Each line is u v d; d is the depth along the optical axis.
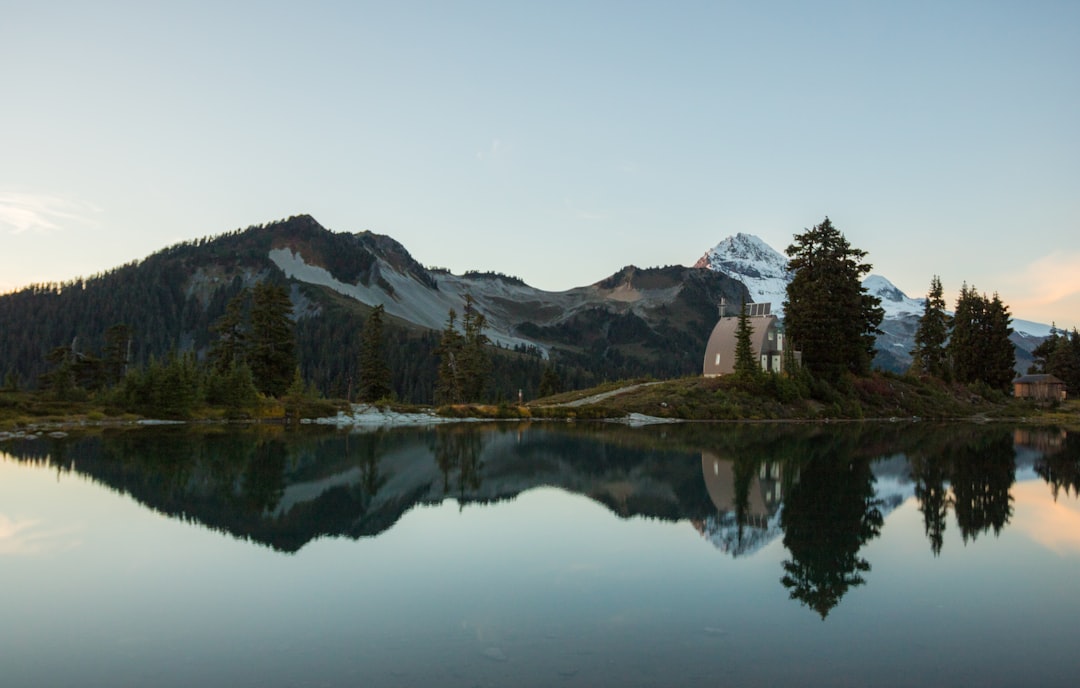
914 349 122.25
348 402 87.44
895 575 17.48
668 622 13.86
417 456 41.97
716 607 14.83
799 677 11.43
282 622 13.74
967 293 118.50
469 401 117.19
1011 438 58.97
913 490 30.42
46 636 13.09
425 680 11.09
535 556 18.81
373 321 110.81
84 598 15.27
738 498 28.11
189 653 12.27
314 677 11.23
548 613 14.27
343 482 31.48
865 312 100.81
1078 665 12.16
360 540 20.59
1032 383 127.00
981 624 14.09
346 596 15.35
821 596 15.65
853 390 91.94
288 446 47.62
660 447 48.12
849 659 12.22
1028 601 15.55
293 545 19.95
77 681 11.19
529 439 54.56
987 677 11.64
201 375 85.56
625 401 87.50
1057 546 20.59
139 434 57.56
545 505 26.30
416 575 16.97
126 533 21.30
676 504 26.70
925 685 11.27
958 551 19.92
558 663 11.78
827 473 35.53
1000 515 25.09
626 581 16.56
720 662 11.96
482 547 19.80
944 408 95.75
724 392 87.75
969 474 35.56
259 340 94.19
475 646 12.52
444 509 25.44
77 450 43.94
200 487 29.75
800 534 21.81
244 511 24.83
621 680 11.14
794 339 97.69
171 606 14.74
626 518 23.97
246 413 78.62
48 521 22.89
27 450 43.78
